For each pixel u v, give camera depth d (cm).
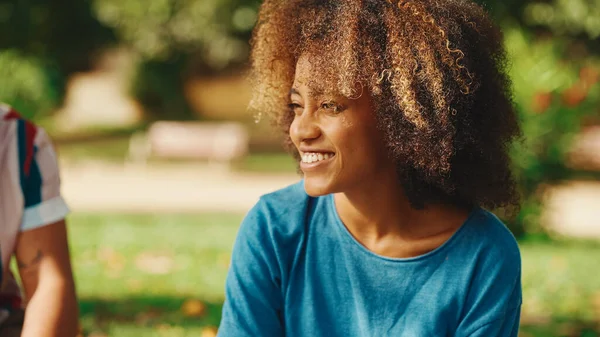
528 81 885
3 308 242
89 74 2753
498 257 208
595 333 517
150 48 2303
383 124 197
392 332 206
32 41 1895
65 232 237
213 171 1667
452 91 194
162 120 2605
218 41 2248
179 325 496
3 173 230
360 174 202
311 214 218
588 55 1486
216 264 704
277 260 216
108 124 2512
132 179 1527
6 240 229
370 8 196
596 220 1116
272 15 215
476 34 204
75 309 229
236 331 218
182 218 1022
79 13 2180
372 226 211
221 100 2750
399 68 191
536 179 906
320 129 200
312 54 197
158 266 689
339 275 212
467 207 214
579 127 911
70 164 1742
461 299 206
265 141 2228
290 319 216
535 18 1412
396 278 208
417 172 203
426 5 197
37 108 1688
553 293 625
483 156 206
